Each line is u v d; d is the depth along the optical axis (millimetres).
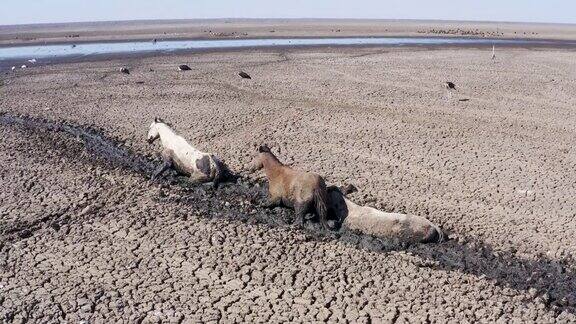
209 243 11797
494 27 132125
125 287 10227
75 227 12586
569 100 25953
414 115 22578
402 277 10492
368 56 45125
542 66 38469
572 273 10688
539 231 12406
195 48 56875
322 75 33500
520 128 20719
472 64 39438
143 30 105188
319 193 12484
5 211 13438
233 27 116500
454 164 16750
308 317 9305
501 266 10969
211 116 22578
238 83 30422
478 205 13859
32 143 18984
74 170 16328
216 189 15102
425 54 47156
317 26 123375
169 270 10773
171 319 9297
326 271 10711
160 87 29375
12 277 10586
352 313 9398
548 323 9117
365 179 15578
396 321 9203
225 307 9617
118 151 18422
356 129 20469
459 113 23047
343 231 12398
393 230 11938
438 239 11914
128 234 12227
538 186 15039
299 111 23172
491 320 9180
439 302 9664
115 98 26516
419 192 14680
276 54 47250
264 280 10414
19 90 29078
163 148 16781
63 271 10781
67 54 51875
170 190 14906
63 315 9461
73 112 23703
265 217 13211
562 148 18250
